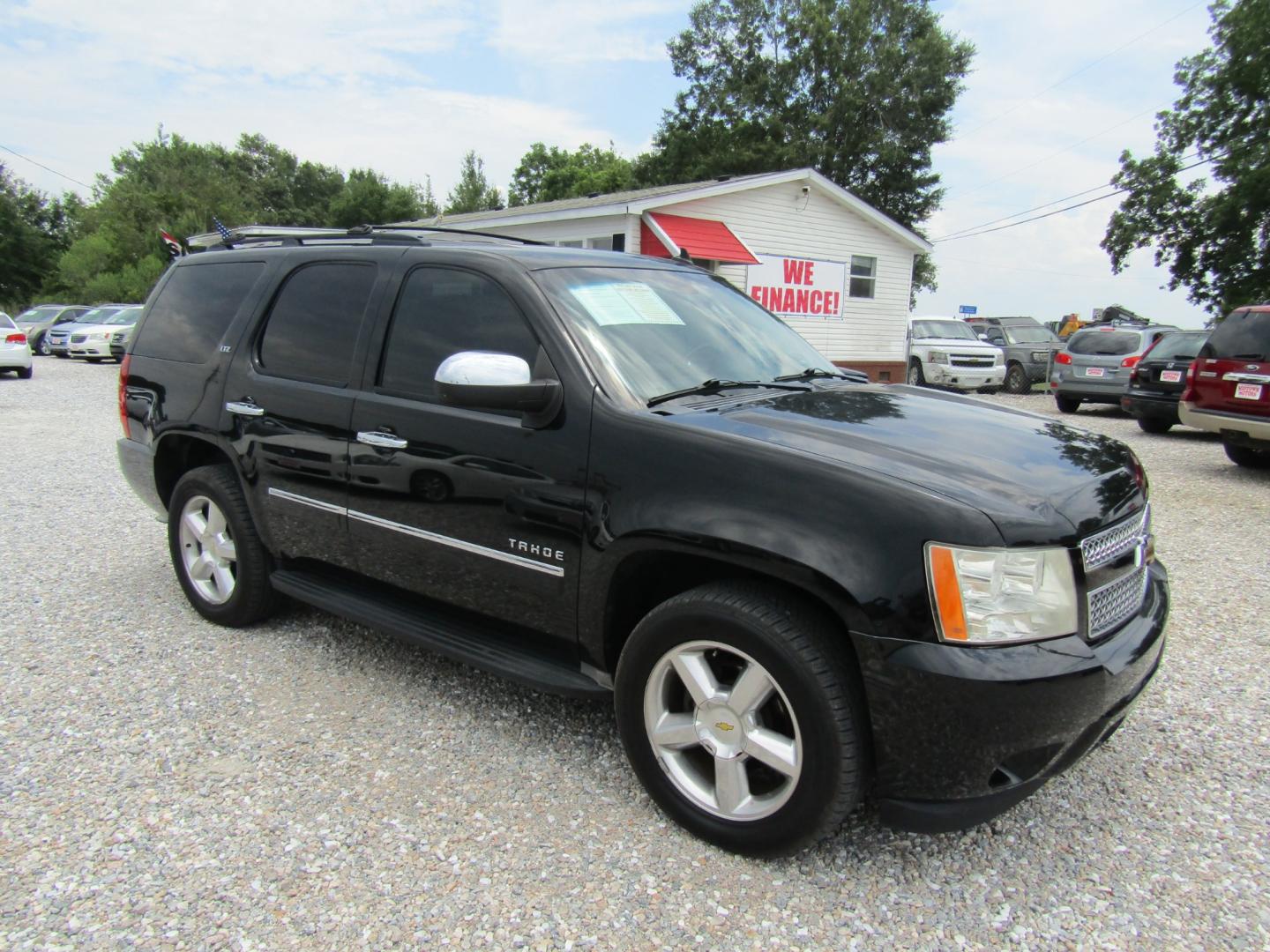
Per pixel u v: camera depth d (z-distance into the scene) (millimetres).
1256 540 6156
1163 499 7625
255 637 4070
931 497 2201
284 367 3668
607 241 16375
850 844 2568
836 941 2162
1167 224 30891
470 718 3299
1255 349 8555
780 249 18141
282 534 3713
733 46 37375
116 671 3691
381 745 3088
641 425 2584
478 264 3133
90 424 11477
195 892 2305
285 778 2863
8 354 18078
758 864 2455
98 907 2242
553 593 2766
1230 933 2215
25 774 2877
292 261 3830
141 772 2895
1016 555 2152
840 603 2182
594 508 2611
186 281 4383
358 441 3270
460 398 2631
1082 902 2330
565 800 2762
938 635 2117
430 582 3164
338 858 2455
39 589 4762
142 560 5316
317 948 2113
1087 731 2277
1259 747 3178
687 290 3529
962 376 20094
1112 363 14711
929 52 34750
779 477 2332
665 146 39406
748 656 2338
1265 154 27797
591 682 2797
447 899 2291
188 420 4031
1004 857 2520
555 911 2250
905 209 36844
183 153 71812
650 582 2729
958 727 2109
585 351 2801
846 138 35719
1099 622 2381
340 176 85438
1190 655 4043
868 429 2654
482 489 2883
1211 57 30016
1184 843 2604
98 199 63125
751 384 3090
